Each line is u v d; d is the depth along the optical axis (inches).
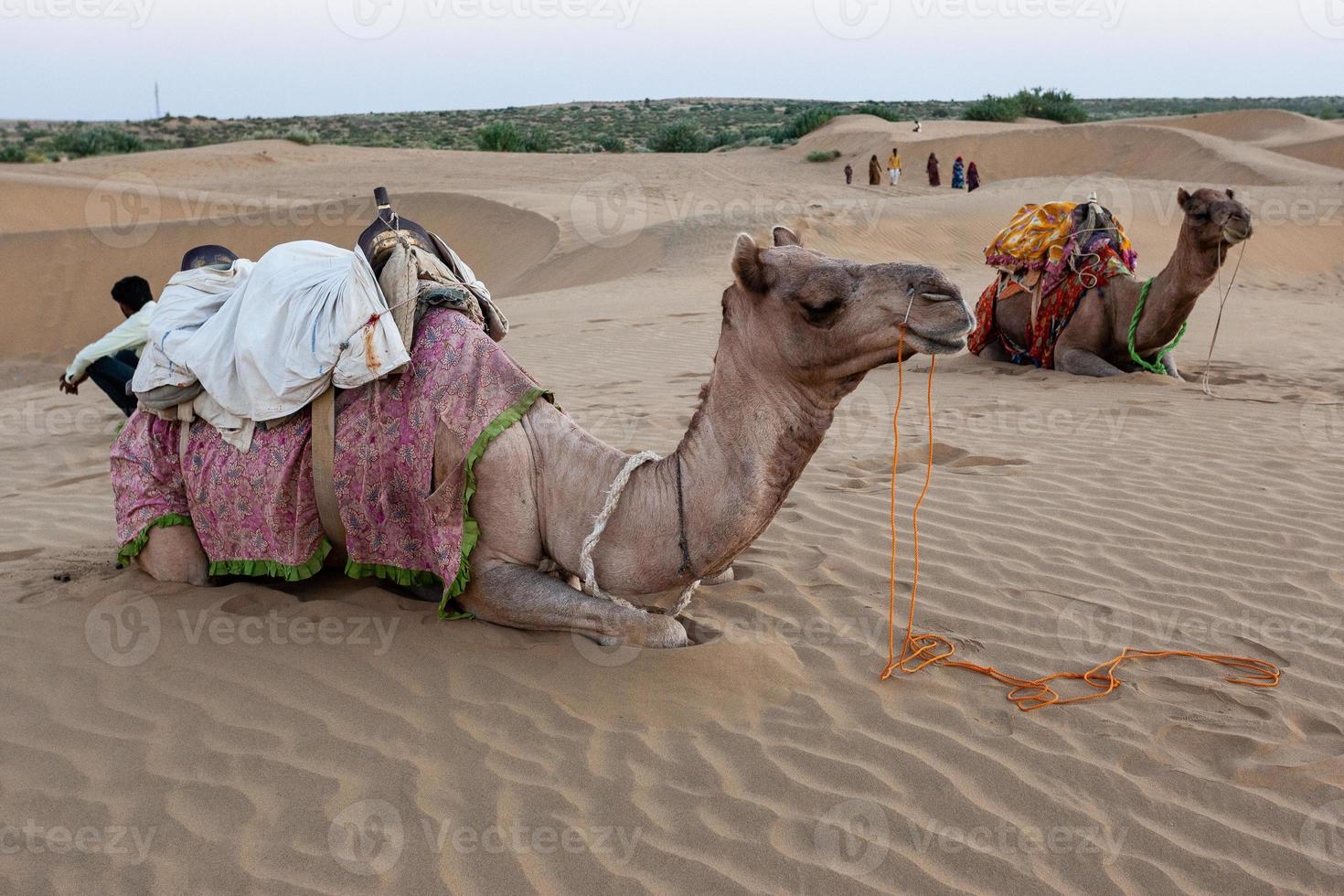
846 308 148.7
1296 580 212.8
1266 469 285.9
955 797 143.4
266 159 2251.5
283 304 189.3
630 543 168.9
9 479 332.8
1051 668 177.3
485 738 156.9
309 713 163.5
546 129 3816.4
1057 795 144.1
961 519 247.3
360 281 183.8
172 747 155.6
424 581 192.1
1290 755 151.3
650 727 159.2
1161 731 158.2
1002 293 455.8
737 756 152.3
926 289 144.6
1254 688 169.9
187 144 3038.9
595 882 128.6
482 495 177.3
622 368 482.9
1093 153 2074.3
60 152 2743.6
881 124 2468.0
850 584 210.7
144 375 200.1
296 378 184.2
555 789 145.5
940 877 129.3
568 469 175.9
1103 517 248.2
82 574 217.3
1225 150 1855.3
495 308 208.4
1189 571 217.8
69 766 151.5
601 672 171.6
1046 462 295.3
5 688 170.9
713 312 679.7
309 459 189.8
